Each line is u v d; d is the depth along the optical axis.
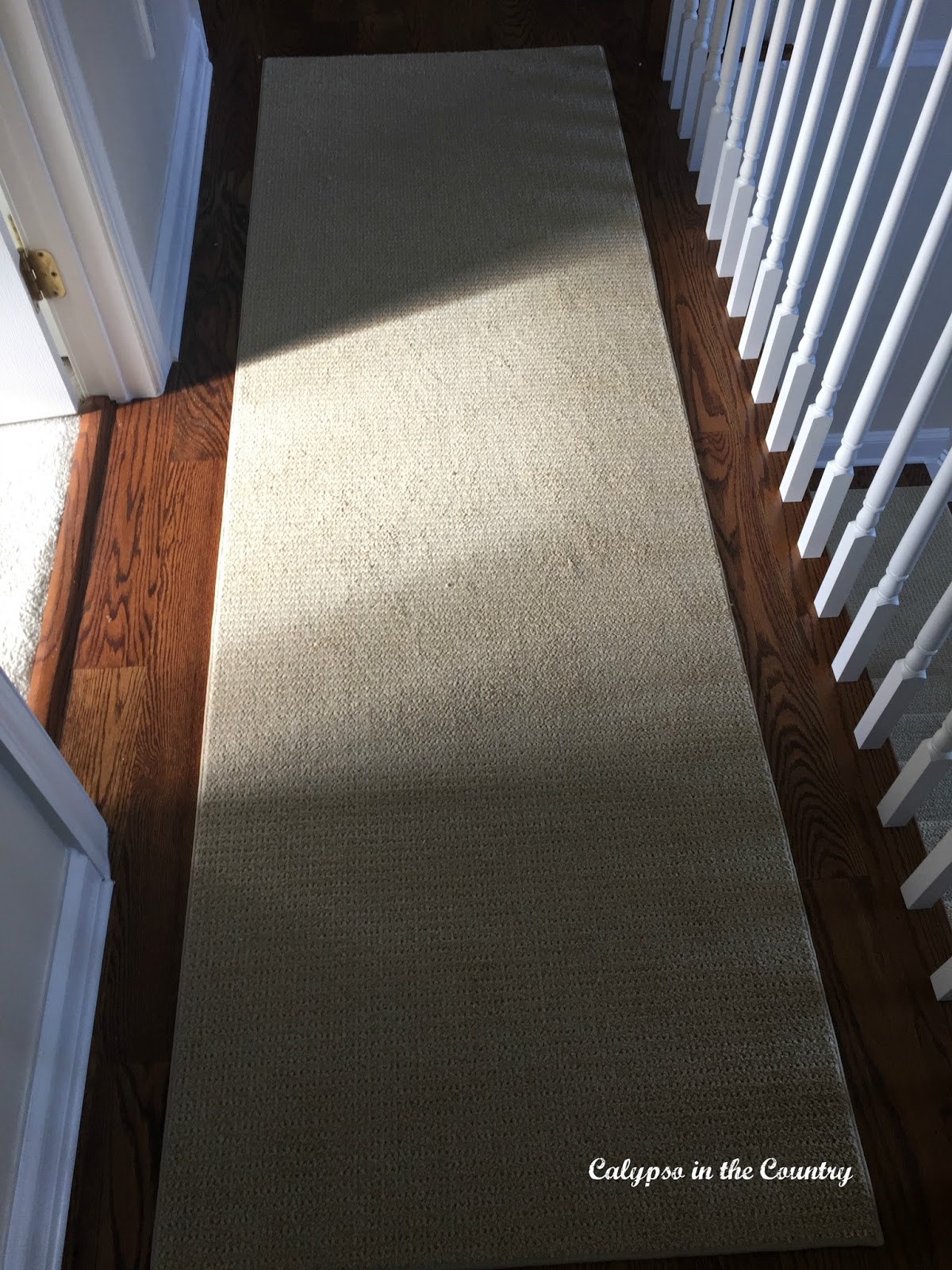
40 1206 1.16
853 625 1.57
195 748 1.58
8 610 1.72
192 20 2.60
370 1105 1.26
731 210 2.10
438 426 1.95
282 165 2.44
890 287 3.09
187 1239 1.18
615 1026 1.32
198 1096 1.27
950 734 1.30
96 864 1.41
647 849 1.46
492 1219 1.19
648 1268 1.17
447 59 2.71
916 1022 1.33
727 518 1.84
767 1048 1.30
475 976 1.36
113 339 1.92
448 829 1.48
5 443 1.94
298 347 2.08
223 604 1.71
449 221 2.32
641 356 2.07
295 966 1.36
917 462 3.22
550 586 1.74
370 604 1.71
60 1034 1.25
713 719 1.59
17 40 1.49
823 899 1.43
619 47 2.75
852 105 1.47
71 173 1.66
